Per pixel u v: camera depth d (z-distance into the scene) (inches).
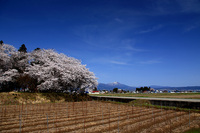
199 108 857.5
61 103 1325.0
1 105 1105.4
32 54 1627.7
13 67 1542.8
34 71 1456.7
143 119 681.6
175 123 605.3
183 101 938.7
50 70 1471.5
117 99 1453.0
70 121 644.1
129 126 573.0
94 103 1378.0
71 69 1573.6
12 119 677.3
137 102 1203.9
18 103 1197.7
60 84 1561.3
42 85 1424.7
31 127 553.6
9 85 1515.7
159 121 641.6
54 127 557.0
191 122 620.4
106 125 582.9
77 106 1138.7
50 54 1644.9
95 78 1744.6
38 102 1304.1
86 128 545.3
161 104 1018.7
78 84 1636.3
